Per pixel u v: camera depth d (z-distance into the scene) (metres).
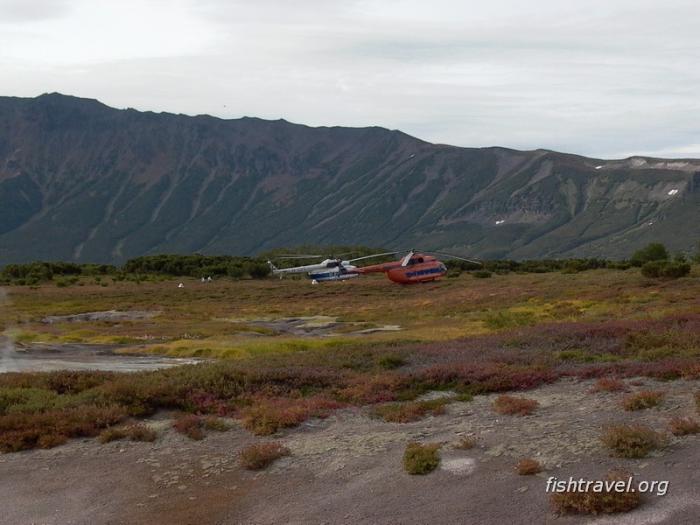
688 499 10.06
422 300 70.12
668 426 12.91
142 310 72.44
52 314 69.31
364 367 22.06
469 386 18.23
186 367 22.75
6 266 131.38
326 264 95.62
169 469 13.91
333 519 11.01
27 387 20.31
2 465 14.77
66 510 12.39
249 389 19.20
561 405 15.70
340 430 15.59
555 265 112.50
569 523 9.92
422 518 10.63
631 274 72.88
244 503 12.05
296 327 56.25
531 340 25.14
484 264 115.19
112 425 16.75
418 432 14.73
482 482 11.57
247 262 132.12
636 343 22.44
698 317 27.48
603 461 11.74
